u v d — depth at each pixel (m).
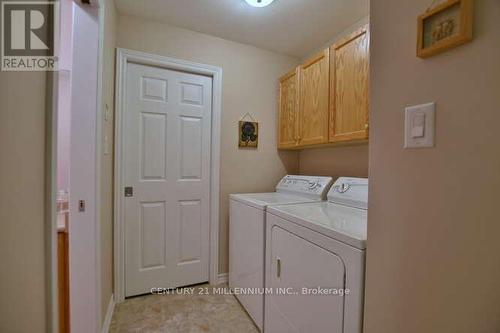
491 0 0.50
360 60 1.51
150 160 2.04
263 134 2.44
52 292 0.60
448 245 0.58
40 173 0.57
